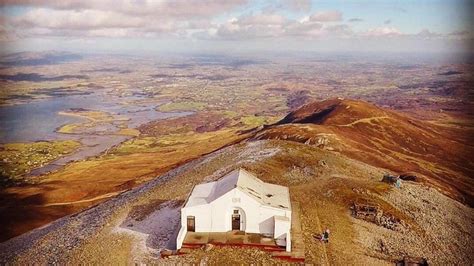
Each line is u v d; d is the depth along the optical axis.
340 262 37.06
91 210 63.59
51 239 50.91
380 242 42.50
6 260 47.38
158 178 74.75
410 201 55.97
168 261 36.66
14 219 75.81
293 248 37.84
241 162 66.12
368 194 54.59
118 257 39.81
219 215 38.94
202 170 67.00
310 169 62.47
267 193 41.78
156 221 48.31
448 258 42.34
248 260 35.62
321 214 46.94
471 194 75.56
